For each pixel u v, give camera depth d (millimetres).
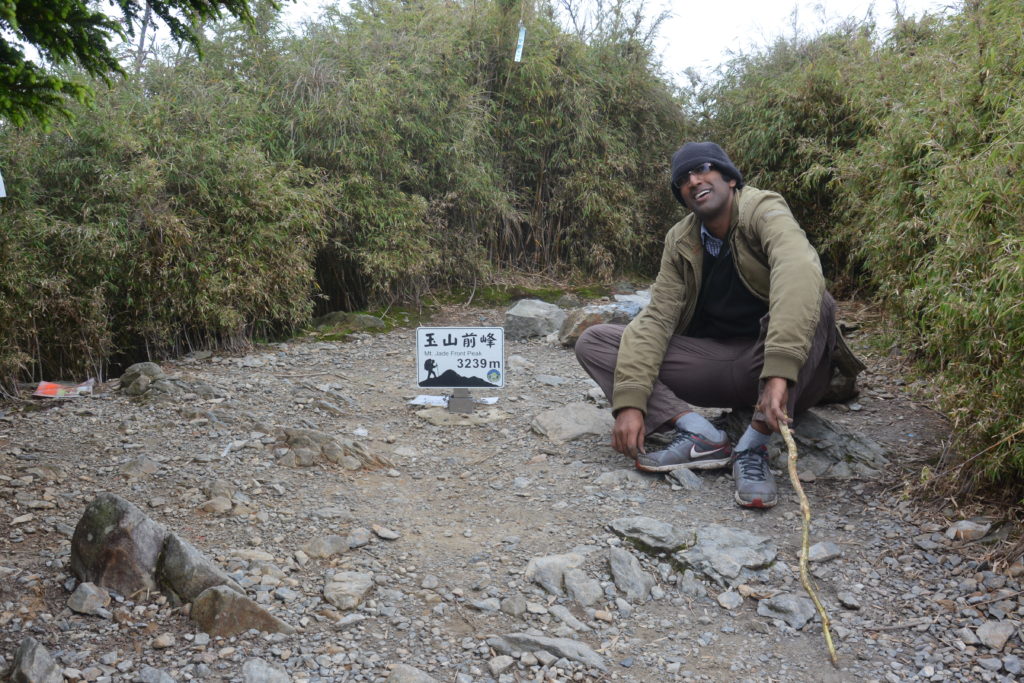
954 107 3676
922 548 2496
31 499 2721
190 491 2848
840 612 2211
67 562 2311
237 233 5465
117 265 4953
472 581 2336
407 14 7500
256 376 4742
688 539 2520
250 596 2172
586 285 8102
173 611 2094
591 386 4527
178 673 1847
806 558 2234
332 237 6617
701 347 3096
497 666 1921
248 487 2900
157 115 5406
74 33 2275
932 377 3557
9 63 2111
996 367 2609
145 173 4973
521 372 4875
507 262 8148
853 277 6906
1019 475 2643
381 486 3037
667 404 3064
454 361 3916
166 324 5145
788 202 7750
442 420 3844
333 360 5273
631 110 8930
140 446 3307
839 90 7215
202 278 5137
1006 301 2355
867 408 3863
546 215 8344
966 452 2773
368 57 6930
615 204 8484
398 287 6945
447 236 7383
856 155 6520
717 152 2881
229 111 6008
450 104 7395
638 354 2990
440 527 2688
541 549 2529
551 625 2139
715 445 3004
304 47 6840
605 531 2633
